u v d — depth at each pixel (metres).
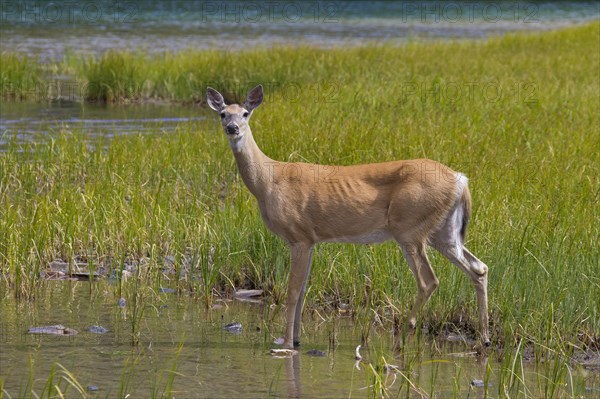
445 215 18.69
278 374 16.89
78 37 77.38
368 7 127.31
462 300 20.20
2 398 14.99
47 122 41.59
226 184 29.38
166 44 74.31
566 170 27.47
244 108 18.92
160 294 21.83
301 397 15.76
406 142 30.69
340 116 36.06
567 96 41.53
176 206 26.31
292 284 18.59
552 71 51.12
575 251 20.36
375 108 38.94
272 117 36.19
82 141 34.16
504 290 19.62
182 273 23.22
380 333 19.66
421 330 19.84
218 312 20.80
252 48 71.62
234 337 19.08
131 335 18.80
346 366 17.53
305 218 18.77
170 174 30.19
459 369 17.44
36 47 69.00
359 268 21.58
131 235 24.05
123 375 15.78
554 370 16.23
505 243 20.95
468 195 18.91
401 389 16.39
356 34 89.38
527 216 22.80
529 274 19.69
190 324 19.81
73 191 27.17
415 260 18.88
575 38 73.81
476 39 84.81
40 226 23.78
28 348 17.69
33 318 19.56
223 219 24.16
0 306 20.36
